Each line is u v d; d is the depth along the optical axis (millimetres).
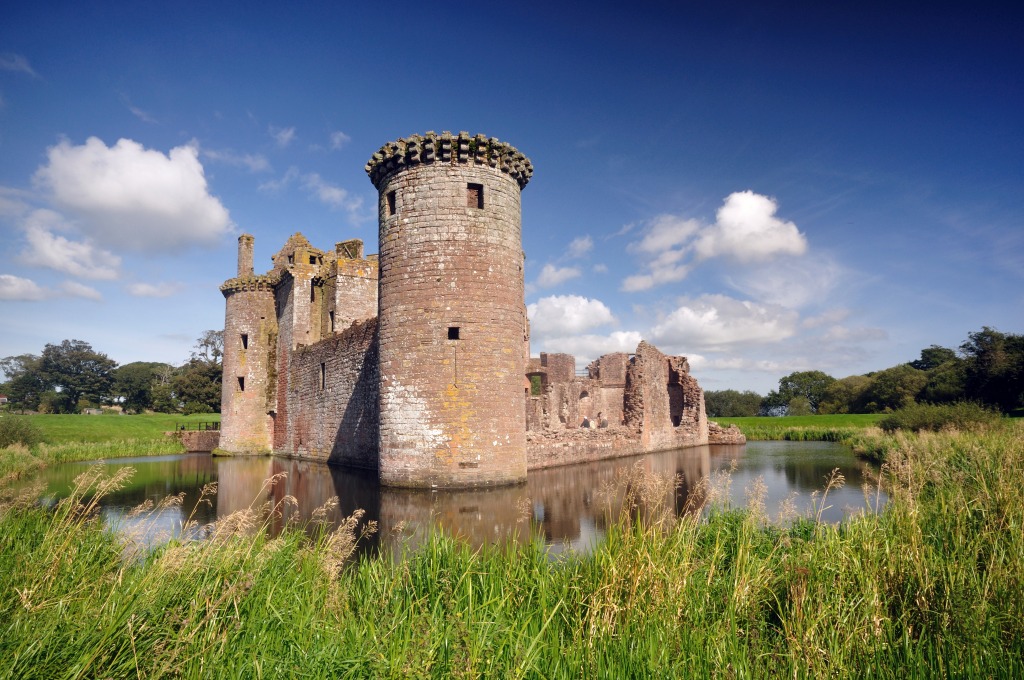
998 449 14367
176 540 7730
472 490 17281
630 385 34781
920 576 6207
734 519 9359
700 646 5125
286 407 34062
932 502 9055
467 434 17875
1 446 27969
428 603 6230
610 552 7051
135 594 5199
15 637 4555
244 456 33750
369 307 33844
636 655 4980
